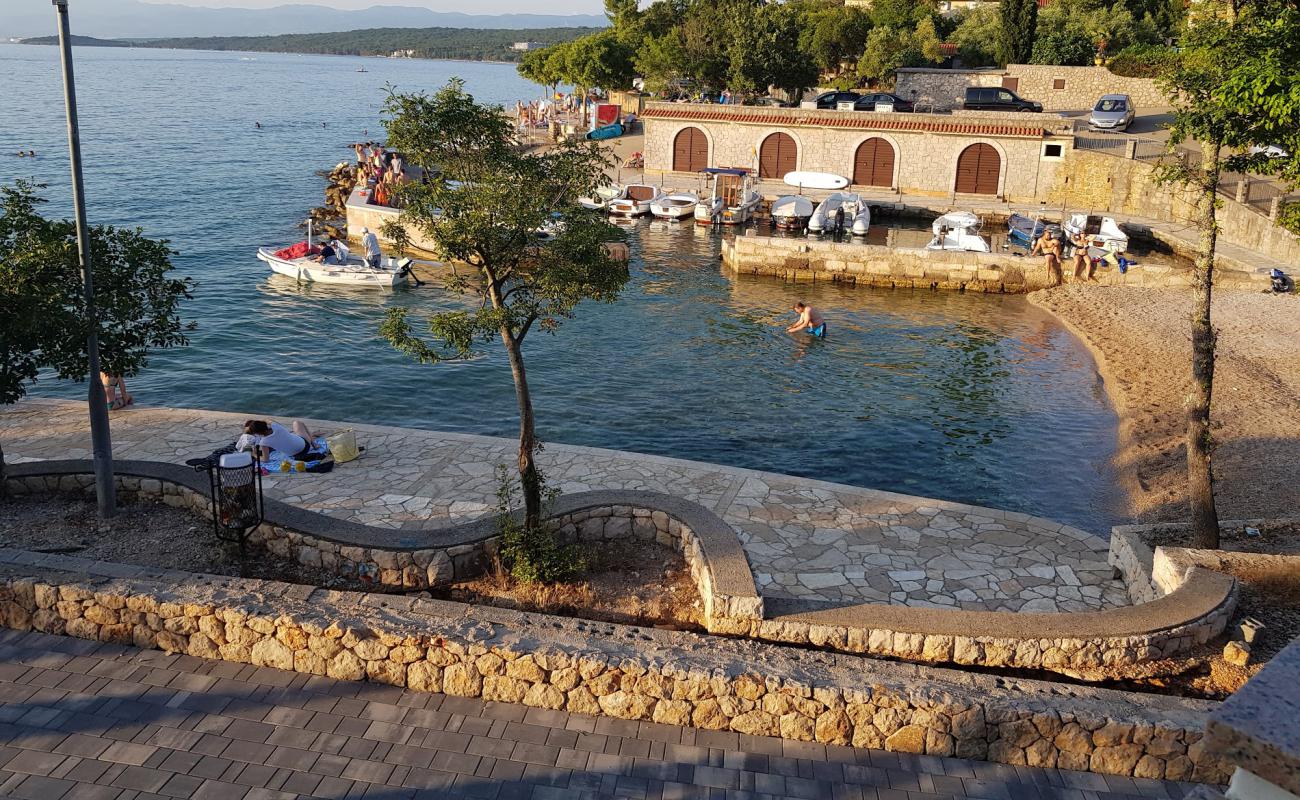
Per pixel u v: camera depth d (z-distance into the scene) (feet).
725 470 55.52
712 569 38.32
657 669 31.55
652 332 101.19
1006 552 46.14
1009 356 94.63
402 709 31.96
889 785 29.22
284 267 121.90
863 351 95.91
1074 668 34.83
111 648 34.81
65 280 44.24
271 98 542.98
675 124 193.88
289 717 31.17
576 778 28.78
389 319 40.06
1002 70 212.23
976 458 67.82
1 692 31.76
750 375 87.10
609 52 261.85
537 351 92.94
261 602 34.81
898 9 267.18
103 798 26.91
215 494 43.34
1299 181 40.96
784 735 31.40
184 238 144.97
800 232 159.02
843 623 35.81
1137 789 29.48
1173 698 31.68
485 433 71.67
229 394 79.20
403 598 36.06
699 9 245.86
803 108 183.93
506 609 36.73
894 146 177.99
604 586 40.91
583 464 55.77
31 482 47.16
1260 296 109.09
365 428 61.11
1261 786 8.38
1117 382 82.43
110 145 265.34
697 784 28.81
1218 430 68.08
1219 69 40.06
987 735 30.50
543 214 38.65
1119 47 218.79
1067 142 167.12
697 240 155.02
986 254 125.08
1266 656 34.50
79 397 80.94
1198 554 39.55
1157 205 153.48
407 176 188.85
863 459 67.62
